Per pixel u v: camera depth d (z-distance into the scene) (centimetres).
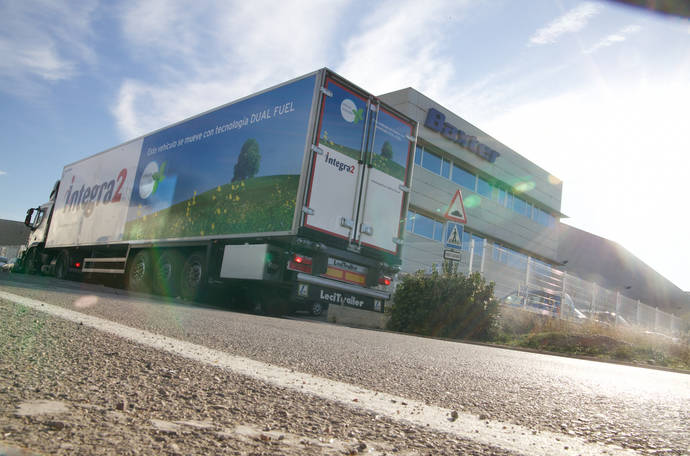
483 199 2598
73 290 868
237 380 239
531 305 1514
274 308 1066
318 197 938
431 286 1052
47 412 151
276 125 1007
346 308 1080
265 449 142
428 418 205
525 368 461
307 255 965
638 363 788
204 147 1180
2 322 342
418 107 2250
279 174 970
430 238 2292
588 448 181
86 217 1617
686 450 190
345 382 273
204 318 603
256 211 999
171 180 1260
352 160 989
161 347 312
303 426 172
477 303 1030
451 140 2377
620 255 5347
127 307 616
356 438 164
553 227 3139
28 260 1981
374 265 1043
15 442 123
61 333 321
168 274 1220
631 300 2162
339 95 976
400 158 1066
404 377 317
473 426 200
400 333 966
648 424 238
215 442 143
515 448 172
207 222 1115
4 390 172
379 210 1027
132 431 144
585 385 372
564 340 948
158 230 1266
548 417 234
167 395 193
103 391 187
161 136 1342
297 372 286
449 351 571
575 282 1778
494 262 1432
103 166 1591
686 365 889
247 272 983
